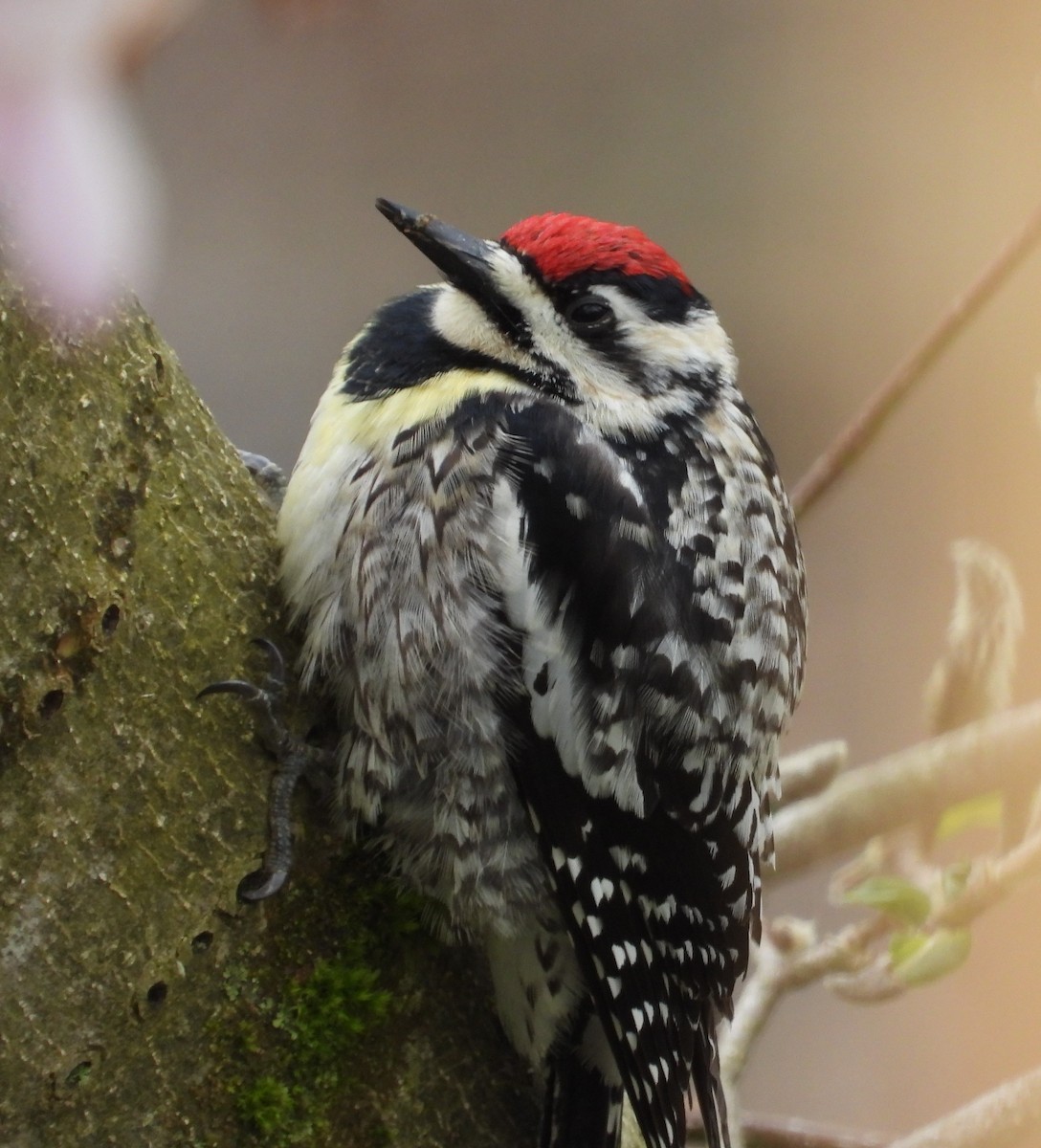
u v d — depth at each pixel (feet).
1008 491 13.39
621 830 11.66
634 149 14.28
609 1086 11.68
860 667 13.51
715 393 11.77
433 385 11.70
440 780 11.64
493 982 11.68
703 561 11.69
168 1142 11.55
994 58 14.07
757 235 14.49
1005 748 11.78
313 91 12.67
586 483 11.67
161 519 11.58
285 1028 11.58
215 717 11.59
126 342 11.57
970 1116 11.73
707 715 11.68
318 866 11.61
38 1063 11.51
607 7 14.11
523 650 11.64
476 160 13.61
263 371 12.50
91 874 11.53
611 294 11.75
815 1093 12.49
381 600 11.64
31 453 11.52
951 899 11.74
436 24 13.41
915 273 14.20
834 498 13.83
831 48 14.73
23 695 11.51
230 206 12.51
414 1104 11.62
